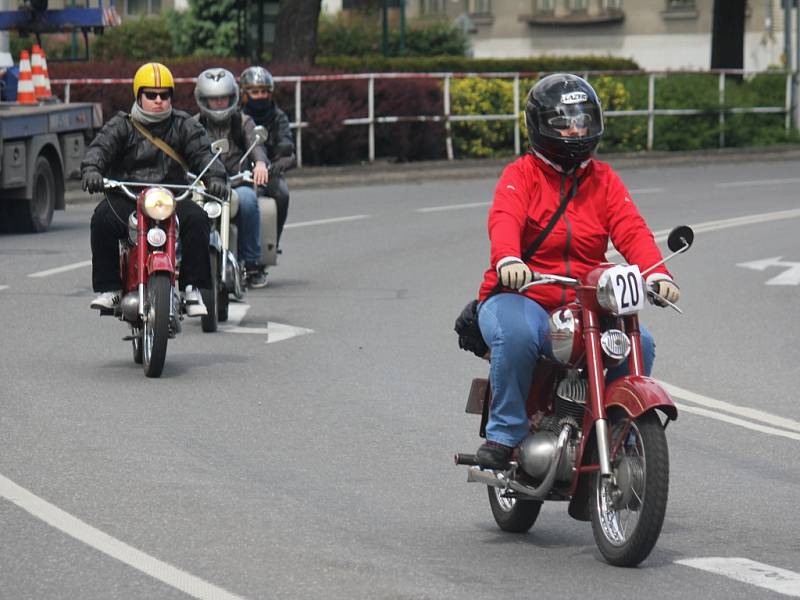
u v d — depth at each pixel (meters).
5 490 9.49
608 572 8.00
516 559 8.23
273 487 9.75
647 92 45.09
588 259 8.52
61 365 14.10
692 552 8.45
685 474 10.46
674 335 16.73
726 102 46.28
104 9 30.69
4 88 28.45
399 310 17.94
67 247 23.34
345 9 70.25
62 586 7.55
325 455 10.73
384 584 7.67
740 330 17.08
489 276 8.45
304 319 17.20
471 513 9.28
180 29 66.00
